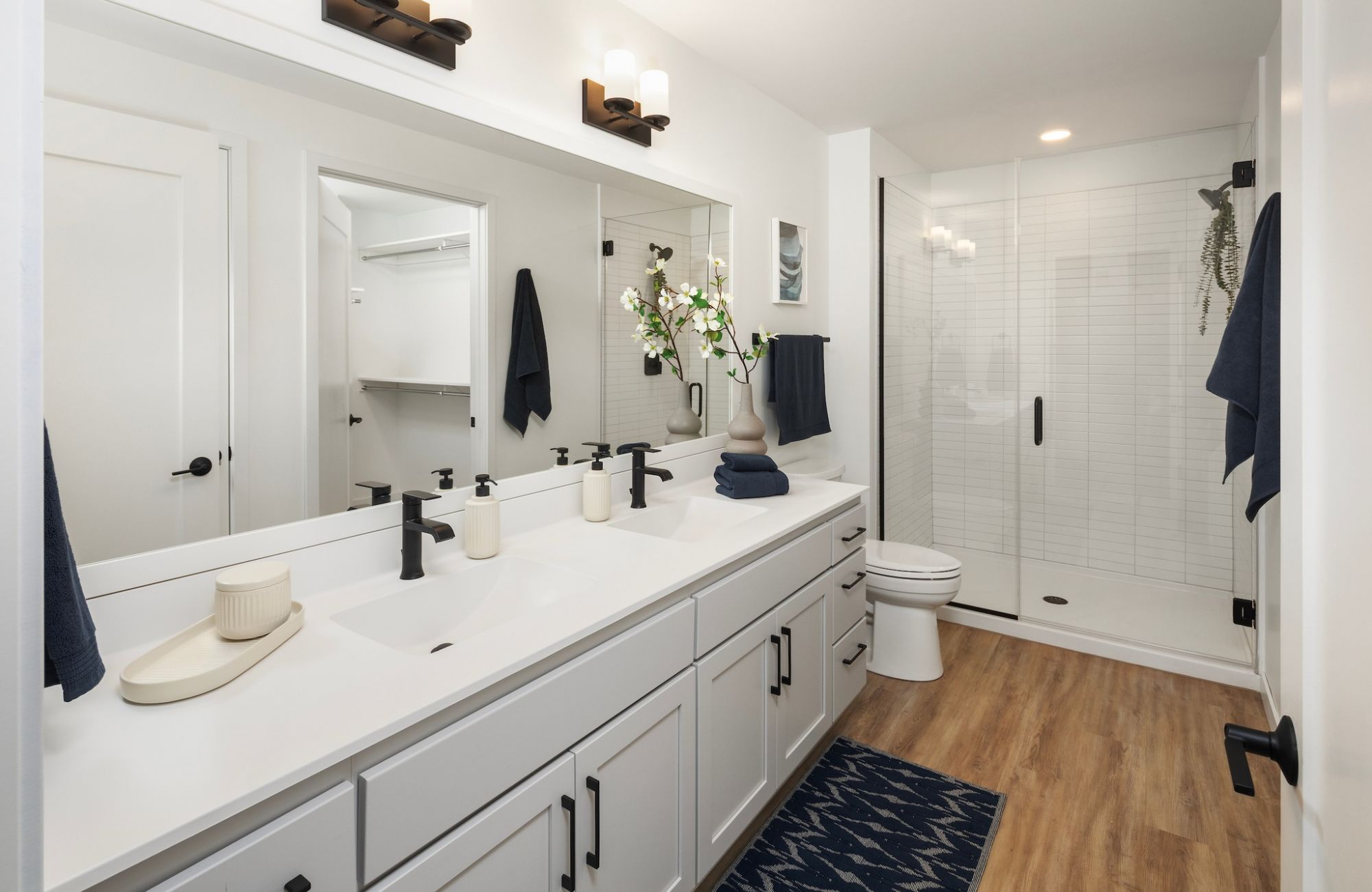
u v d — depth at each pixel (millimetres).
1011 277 3457
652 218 2305
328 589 1393
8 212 296
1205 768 2178
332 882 857
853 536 2414
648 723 1385
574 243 2008
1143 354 3207
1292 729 602
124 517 1116
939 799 2043
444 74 1655
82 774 790
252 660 1059
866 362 3451
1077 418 3377
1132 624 3156
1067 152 3418
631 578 1465
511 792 1099
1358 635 456
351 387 1450
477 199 1716
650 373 2326
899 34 2445
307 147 1359
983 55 2609
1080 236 3287
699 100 2566
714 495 2326
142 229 1128
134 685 937
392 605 1370
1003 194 3445
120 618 1104
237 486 1264
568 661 1209
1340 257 504
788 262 3150
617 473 2197
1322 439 548
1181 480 3188
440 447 1646
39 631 311
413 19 1481
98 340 1083
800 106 3117
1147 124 3340
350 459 1451
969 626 3383
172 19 1152
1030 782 2123
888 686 2764
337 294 1418
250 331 1279
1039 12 2303
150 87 1131
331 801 853
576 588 1499
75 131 1050
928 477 3754
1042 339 3422
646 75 2174
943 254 3598
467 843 1016
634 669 1350
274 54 1297
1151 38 2484
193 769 801
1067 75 2801
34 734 310
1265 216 1890
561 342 1981
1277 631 2432
